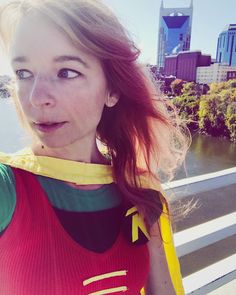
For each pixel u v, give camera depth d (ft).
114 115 1.50
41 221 1.06
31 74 1.09
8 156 1.13
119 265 1.23
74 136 1.15
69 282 1.08
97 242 1.21
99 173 1.31
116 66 1.23
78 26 1.06
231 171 2.49
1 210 0.98
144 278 1.35
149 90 1.43
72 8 1.05
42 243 1.04
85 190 1.23
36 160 1.14
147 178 1.54
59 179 1.16
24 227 1.02
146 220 1.44
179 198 2.01
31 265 1.02
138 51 1.26
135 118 1.49
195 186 2.13
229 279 2.29
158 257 1.53
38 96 1.04
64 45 1.05
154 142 1.57
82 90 1.12
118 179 1.41
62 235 1.09
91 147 1.31
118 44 1.17
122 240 1.29
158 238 1.52
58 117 1.09
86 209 1.21
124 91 1.33
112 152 1.52
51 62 1.06
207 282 2.16
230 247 10.28
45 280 1.04
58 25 1.03
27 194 1.05
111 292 1.20
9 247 1.01
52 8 1.03
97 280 1.15
